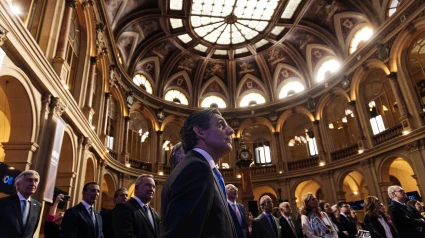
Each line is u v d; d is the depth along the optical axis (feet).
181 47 85.92
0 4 18.58
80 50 42.75
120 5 60.23
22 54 22.02
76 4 39.22
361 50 64.75
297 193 85.10
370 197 21.59
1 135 37.17
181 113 85.87
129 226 11.39
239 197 79.56
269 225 19.36
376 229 19.86
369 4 64.44
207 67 94.43
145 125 78.48
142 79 82.38
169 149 82.99
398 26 55.31
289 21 78.13
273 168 82.17
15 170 22.04
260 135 89.51
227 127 6.21
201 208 4.02
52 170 26.94
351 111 69.15
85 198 15.57
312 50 84.17
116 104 67.15
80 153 39.19
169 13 71.15
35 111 25.63
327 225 17.11
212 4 70.90
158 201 71.31
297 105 83.20
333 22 74.79
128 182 65.10
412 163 51.31
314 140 79.61
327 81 75.87
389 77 57.00
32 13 29.14
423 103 51.85
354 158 65.05
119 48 70.54
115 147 63.93
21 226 13.69
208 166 4.77
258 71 95.55
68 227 13.87
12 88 23.75
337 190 69.00
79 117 36.91
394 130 56.49
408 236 16.90
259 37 83.76
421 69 52.34
